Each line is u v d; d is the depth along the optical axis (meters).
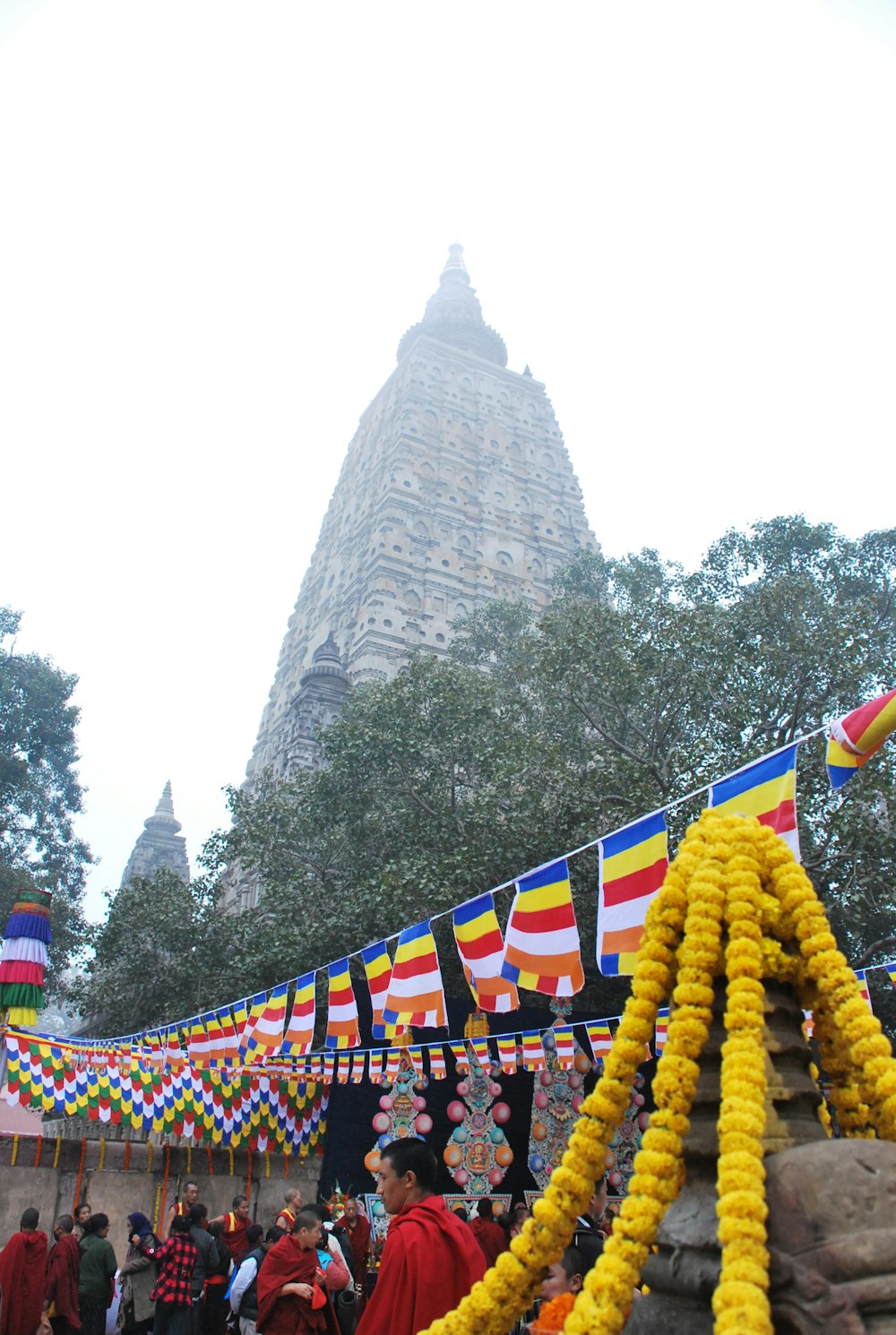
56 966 37.88
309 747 45.38
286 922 24.66
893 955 20.33
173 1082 15.89
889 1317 3.17
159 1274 11.38
